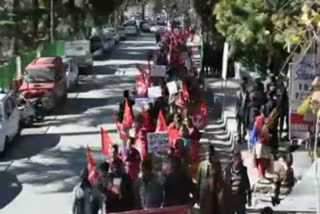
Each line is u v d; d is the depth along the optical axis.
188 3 92.94
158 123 23.34
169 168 17.27
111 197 16.81
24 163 26.33
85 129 32.66
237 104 29.88
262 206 19.12
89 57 55.09
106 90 45.88
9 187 22.98
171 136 22.64
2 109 28.45
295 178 19.98
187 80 35.22
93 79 52.31
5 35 54.59
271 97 25.80
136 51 78.25
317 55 11.06
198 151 22.80
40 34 62.28
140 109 28.95
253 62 29.70
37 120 35.03
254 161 21.48
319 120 8.40
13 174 24.73
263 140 21.19
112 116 35.69
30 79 38.09
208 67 51.22
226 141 29.34
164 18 156.62
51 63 39.22
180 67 43.53
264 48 22.64
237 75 47.66
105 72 56.88
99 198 16.75
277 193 18.89
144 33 118.69
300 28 9.82
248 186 17.31
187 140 22.30
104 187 16.86
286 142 25.61
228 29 23.56
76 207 16.75
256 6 20.92
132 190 17.05
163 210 15.85
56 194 22.12
